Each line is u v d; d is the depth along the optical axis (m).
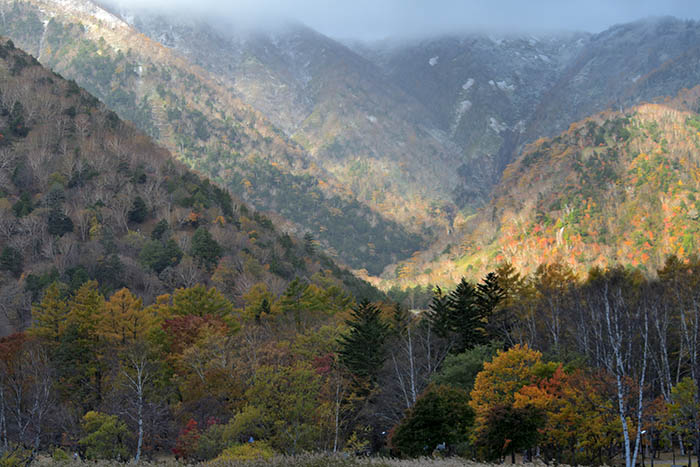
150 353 62.91
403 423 44.84
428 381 58.53
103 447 46.25
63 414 51.94
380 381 61.75
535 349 64.25
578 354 57.03
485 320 76.00
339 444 48.66
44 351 65.12
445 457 40.75
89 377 67.12
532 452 48.56
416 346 65.94
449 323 68.06
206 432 46.78
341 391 55.59
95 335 70.38
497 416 41.28
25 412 50.09
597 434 42.03
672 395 45.31
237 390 52.03
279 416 46.09
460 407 44.41
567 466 36.84
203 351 58.66
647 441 41.88
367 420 57.38
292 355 61.16
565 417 42.28
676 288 68.12
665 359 53.25
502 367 47.56
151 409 50.38
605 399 42.31
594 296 61.97
